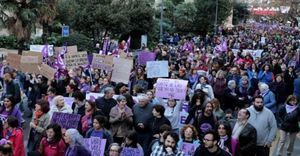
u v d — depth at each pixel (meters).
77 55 17.69
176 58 29.03
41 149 9.23
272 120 10.75
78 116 10.47
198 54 28.34
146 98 11.23
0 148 8.14
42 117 10.54
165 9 56.19
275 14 90.56
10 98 11.13
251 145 9.77
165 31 54.50
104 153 9.59
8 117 10.08
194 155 8.59
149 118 11.01
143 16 44.25
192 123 11.47
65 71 17.20
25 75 17.66
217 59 23.25
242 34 68.19
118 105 11.18
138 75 17.95
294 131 13.18
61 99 11.22
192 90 15.68
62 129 9.87
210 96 14.69
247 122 10.11
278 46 44.03
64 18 43.19
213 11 61.59
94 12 41.44
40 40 39.12
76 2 42.50
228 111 11.76
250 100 16.48
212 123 10.77
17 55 17.20
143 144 10.95
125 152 9.32
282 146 13.25
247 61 23.55
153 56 22.44
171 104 12.35
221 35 57.94
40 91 16.81
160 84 13.31
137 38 45.75
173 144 8.84
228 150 9.59
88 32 42.97
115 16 41.41
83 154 8.85
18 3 33.50
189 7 59.66
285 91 17.11
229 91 15.98
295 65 26.97
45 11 34.72
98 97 12.50
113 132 11.10
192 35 59.16
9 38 39.09
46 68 16.56
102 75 17.23
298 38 65.94
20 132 9.84
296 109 13.12
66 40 39.84
